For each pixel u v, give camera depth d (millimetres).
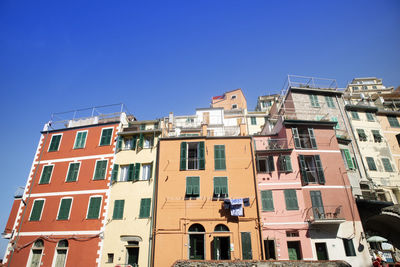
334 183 24297
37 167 28391
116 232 23250
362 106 33719
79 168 27250
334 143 26328
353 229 22469
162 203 23578
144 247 22203
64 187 26500
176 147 26312
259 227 22234
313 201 23391
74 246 23312
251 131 41406
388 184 29422
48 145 29609
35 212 25703
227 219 22672
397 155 32062
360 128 32781
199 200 23531
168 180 24609
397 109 37531
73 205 25250
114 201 24750
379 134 32719
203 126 28312
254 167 24859
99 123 29422
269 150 25344
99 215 24281
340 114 32406
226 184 24156
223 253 22078
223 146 26109
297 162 25078
